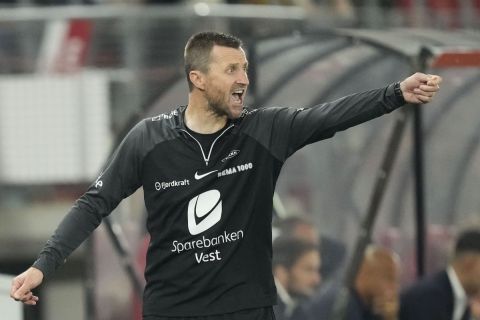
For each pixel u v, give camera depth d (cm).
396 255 2934
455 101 2938
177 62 3025
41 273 1641
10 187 3097
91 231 1686
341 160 2906
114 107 3033
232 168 1652
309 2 3198
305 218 2794
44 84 3047
